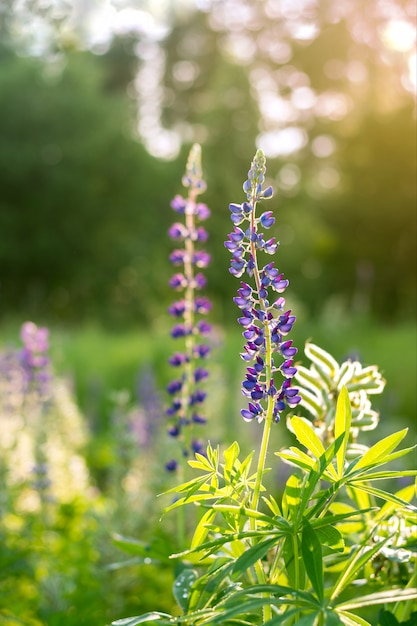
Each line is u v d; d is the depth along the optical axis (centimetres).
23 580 450
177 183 3419
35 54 3144
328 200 3338
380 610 188
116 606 444
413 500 319
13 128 3127
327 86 4156
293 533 177
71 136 3186
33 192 3203
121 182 3319
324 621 159
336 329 1474
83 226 3269
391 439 181
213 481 190
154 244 3338
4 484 515
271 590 166
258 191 195
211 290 3002
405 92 3381
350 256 3338
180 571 265
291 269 3391
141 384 786
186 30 4625
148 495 517
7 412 574
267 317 194
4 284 3231
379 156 3200
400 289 3291
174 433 375
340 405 185
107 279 3253
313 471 177
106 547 463
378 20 3894
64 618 374
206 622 159
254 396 193
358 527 220
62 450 645
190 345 379
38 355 588
